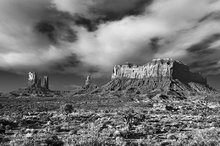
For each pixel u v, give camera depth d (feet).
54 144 84.23
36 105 418.72
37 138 91.40
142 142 91.04
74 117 204.64
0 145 82.53
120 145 84.53
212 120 195.31
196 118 209.67
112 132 114.11
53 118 198.29
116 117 188.34
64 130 131.75
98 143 84.28
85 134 111.04
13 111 295.48
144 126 142.41
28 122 165.27
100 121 165.37
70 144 82.69
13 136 107.14
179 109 346.33
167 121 181.06
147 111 297.33
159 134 119.85
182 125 156.66
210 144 85.71
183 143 88.58
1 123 144.97
